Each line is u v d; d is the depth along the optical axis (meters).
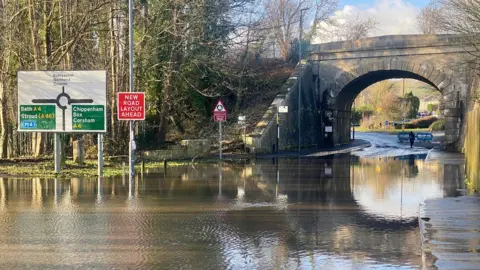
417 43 42.84
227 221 10.91
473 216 11.13
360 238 9.24
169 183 18.09
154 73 33.41
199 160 30.06
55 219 11.05
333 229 10.07
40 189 16.19
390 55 44.16
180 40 32.59
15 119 30.58
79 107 20.34
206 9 33.84
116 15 30.36
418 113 119.19
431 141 62.47
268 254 8.08
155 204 13.25
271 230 9.96
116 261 7.64
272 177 20.52
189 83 34.62
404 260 7.70
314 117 48.25
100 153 20.09
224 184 17.89
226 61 40.94
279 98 41.75
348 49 45.94
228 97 45.19
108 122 32.81
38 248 8.45
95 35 33.50
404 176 20.95
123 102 19.45
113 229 10.01
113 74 30.66
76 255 7.99
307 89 46.78
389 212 12.08
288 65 50.50
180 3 31.64
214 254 8.08
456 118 41.59
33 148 28.28
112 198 14.30
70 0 28.16
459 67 40.81
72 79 20.36
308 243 8.86
